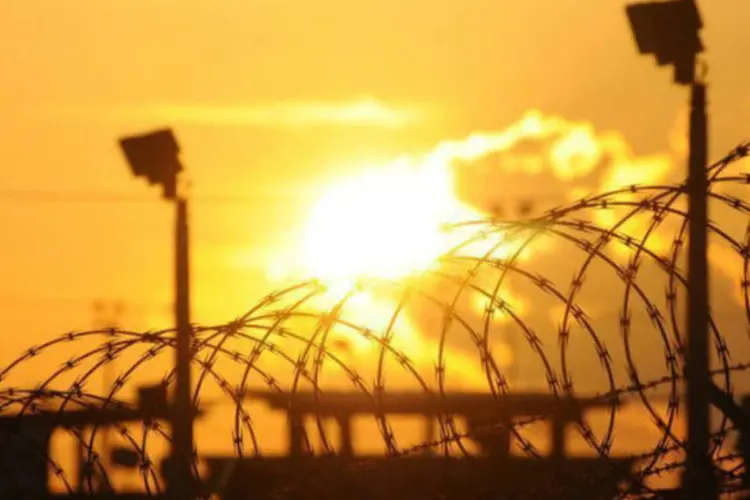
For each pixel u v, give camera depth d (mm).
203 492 44625
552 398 42875
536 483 42156
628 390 41438
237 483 43562
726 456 41906
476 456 42312
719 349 43031
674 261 42375
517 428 42500
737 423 42688
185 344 43656
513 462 42375
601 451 41188
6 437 43500
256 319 43188
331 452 42812
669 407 41562
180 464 46188
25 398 43188
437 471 44594
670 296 42219
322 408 44656
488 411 43500
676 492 41594
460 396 44344
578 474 42312
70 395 43188
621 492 41562
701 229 46281
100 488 45219
